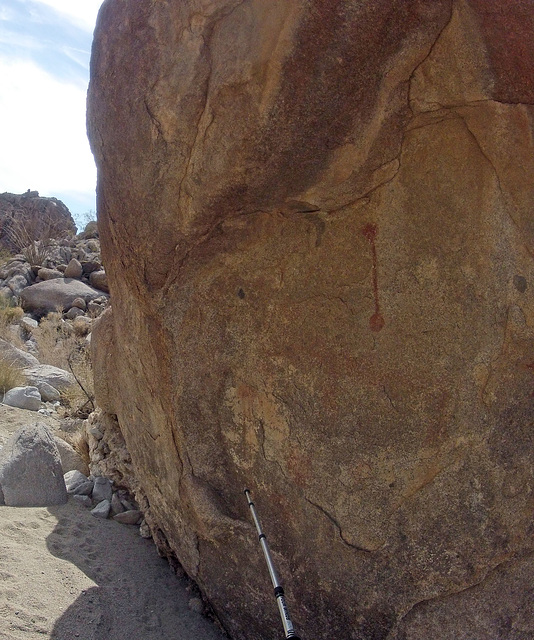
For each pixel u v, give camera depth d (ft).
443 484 8.68
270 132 7.97
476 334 8.54
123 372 11.64
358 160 8.34
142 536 13.29
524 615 8.79
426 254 8.63
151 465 11.39
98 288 47.85
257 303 9.43
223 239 9.25
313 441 9.25
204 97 8.36
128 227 9.73
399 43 7.72
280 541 9.66
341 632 9.33
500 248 8.39
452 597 8.80
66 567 11.17
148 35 8.87
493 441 8.54
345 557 9.16
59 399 23.22
